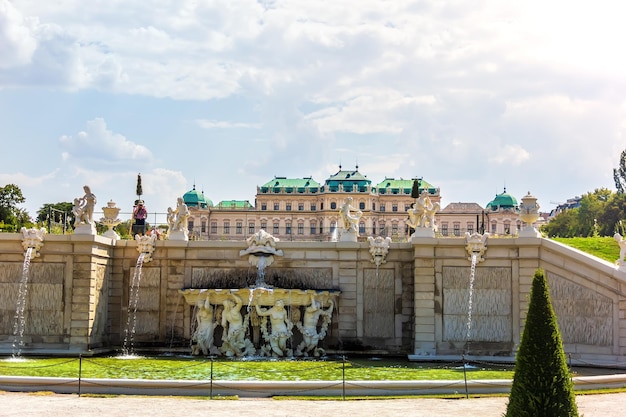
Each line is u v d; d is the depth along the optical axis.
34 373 31.83
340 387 26.69
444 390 27.17
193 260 45.31
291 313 42.12
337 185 178.38
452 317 42.06
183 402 24.66
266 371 33.41
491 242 41.91
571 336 40.03
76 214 42.94
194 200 171.25
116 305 45.41
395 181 183.62
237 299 41.22
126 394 26.44
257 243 44.72
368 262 44.88
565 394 17.69
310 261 45.03
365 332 44.47
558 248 40.69
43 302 42.53
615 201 111.44
